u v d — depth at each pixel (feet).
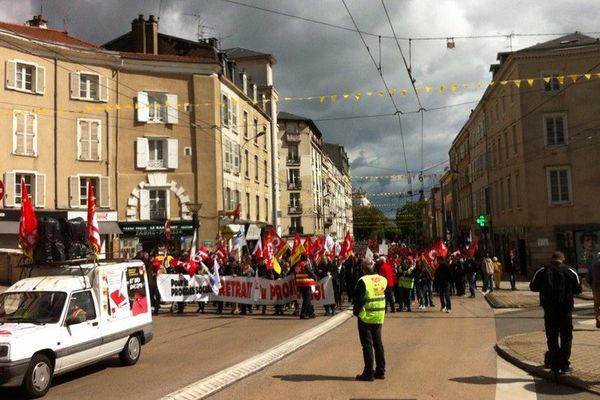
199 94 112.57
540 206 118.11
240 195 128.36
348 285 71.92
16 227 92.63
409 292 65.31
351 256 72.59
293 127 222.69
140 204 108.17
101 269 34.09
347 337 44.45
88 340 31.19
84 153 103.09
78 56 102.94
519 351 34.17
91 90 104.94
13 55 94.94
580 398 24.58
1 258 89.40
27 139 96.02
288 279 64.13
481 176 172.65
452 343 40.27
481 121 169.78
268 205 155.53
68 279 32.60
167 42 120.06
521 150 120.57
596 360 30.83
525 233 119.44
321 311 68.08
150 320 37.91
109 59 106.42
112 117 106.83
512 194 130.93
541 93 119.24
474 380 28.30
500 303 66.49
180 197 110.42
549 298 28.14
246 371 31.01
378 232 393.50
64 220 35.12
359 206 410.11
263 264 68.74
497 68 144.66
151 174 109.29
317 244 74.18
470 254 84.58
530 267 117.91
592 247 38.86
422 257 68.59
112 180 106.42
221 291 66.13
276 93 167.43
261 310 70.08
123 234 105.81
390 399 24.76
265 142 154.61
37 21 116.37
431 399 24.68
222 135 116.88
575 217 116.67
